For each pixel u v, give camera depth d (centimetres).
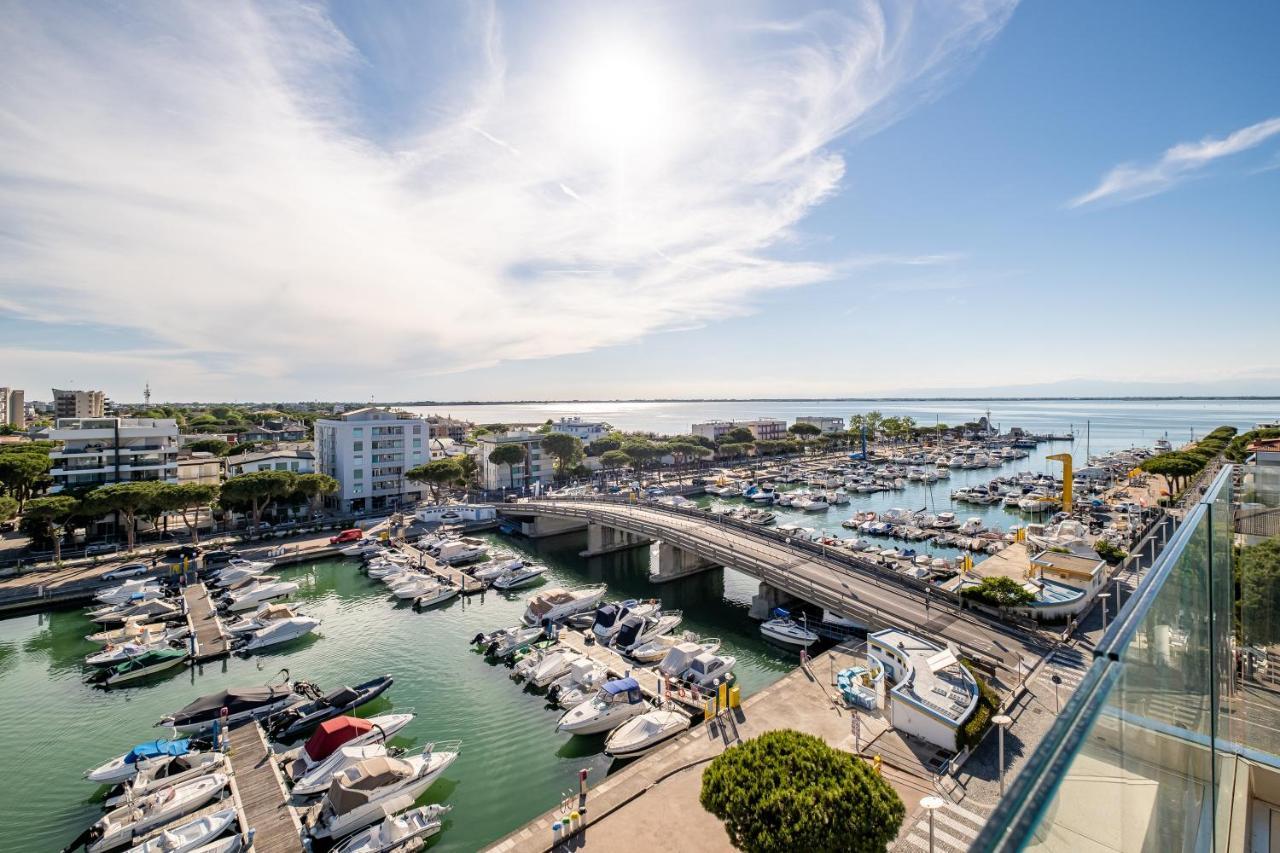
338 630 5066
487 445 12119
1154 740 810
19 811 2858
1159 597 841
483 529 8856
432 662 4403
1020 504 9881
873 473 13638
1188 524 1105
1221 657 1409
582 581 6631
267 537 7819
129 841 2583
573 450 12444
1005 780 2548
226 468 10781
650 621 4784
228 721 3459
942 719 2822
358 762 2814
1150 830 774
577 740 3372
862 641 4200
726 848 2273
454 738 3403
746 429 18500
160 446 8875
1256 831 1609
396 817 2645
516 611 5528
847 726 3072
